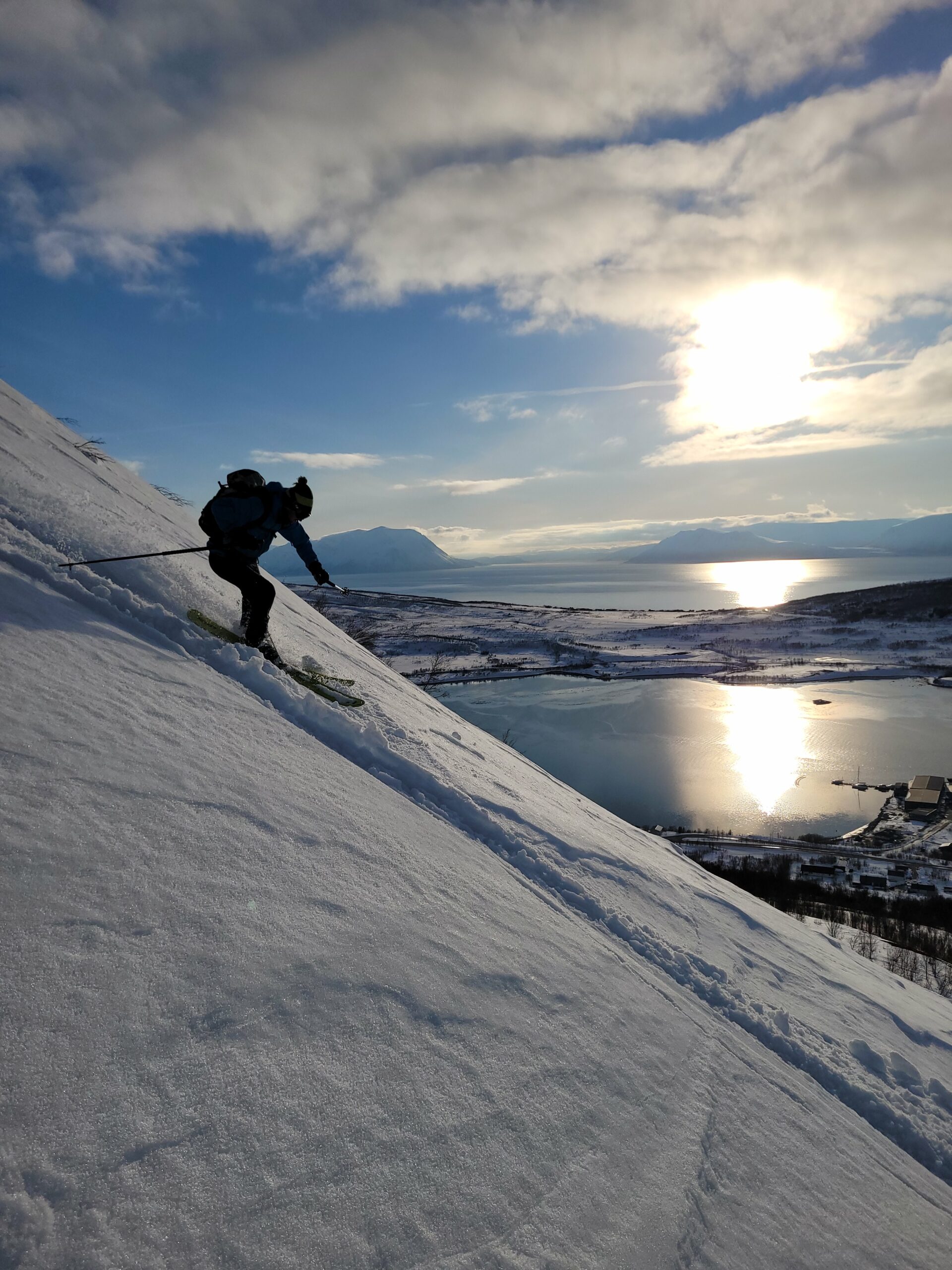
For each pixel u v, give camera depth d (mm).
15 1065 1181
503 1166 1519
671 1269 1517
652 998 2900
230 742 2906
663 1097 2174
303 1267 1104
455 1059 1741
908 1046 4617
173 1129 1214
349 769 3531
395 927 2146
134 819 1977
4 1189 1009
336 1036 1590
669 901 4938
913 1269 2088
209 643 4305
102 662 3068
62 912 1519
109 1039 1306
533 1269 1314
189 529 10516
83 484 7730
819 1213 2086
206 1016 1458
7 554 3889
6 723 2125
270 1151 1260
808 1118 2713
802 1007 4301
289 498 4844
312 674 5621
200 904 1771
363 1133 1396
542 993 2305
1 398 9891
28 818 1745
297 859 2223
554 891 3826
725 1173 1993
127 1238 1023
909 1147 3150
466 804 4250
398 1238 1230
